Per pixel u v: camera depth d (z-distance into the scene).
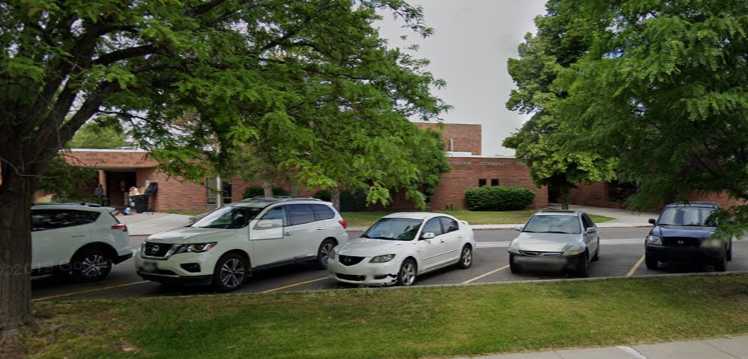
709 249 11.06
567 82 9.16
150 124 6.66
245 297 8.52
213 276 9.38
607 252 15.62
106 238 10.84
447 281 10.66
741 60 7.43
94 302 7.99
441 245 11.23
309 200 12.16
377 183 5.54
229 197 30.36
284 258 10.91
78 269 10.46
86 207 10.76
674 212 12.66
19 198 6.20
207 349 5.80
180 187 30.06
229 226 10.39
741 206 8.39
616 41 7.78
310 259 11.62
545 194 36.56
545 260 10.90
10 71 4.00
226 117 5.13
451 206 34.59
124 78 4.38
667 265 12.88
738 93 6.87
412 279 10.13
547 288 9.25
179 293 9.52
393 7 7.52
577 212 12.95
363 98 6.36
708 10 6.91
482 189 33.75
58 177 9.08
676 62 6.48
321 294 8.77
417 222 11.17
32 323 6.36
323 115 6.23
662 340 6.36
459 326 6.77
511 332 6.52
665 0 7.26
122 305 7.83
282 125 4.98
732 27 6.40
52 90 5.64
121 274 11.55
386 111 6.27
